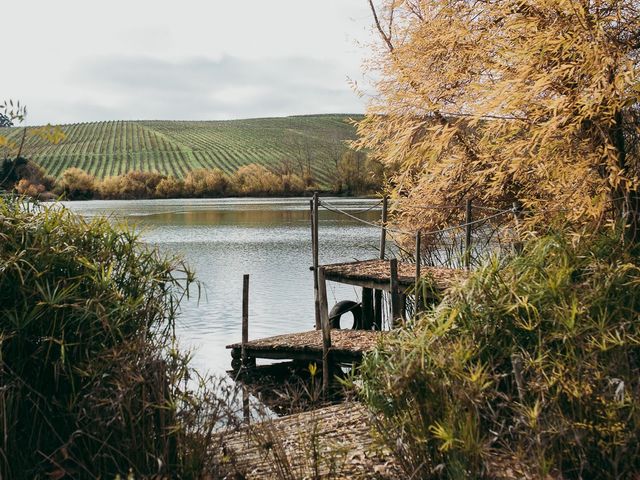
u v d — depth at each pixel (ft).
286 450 18.76
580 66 25.93
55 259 16.85
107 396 15.01
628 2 26.91
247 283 39.99
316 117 494.18
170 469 14.83
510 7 30.83
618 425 14.94
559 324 17.20
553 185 30.25
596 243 22.38
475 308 18.52
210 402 15.58
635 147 28.76
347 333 41.73
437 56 39.93
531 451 15.24
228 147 396.98
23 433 15.65
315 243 46.78
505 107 28.12
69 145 399.24
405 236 51.37
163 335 17.46
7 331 15.67
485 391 16.66
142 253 18.13
